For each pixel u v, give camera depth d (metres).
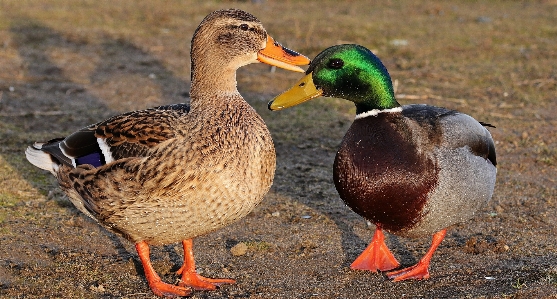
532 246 8.82
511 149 12.49
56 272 7.98
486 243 8.81
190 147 6.85
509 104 14.87
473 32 20.80
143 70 17.02
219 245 8.85
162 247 8.80
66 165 7.57
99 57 17.83
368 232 9.36
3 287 7.57
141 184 6.88
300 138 12.81
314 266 8.35
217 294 7.63
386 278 8.04
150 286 7.61
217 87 7.29
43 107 14.15
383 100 7.71
